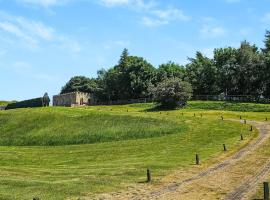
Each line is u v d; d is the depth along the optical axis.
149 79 152.38
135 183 36.16
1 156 57.78
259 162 43.81
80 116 88.25
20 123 86.50
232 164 43.56
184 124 76.62
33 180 38.41
